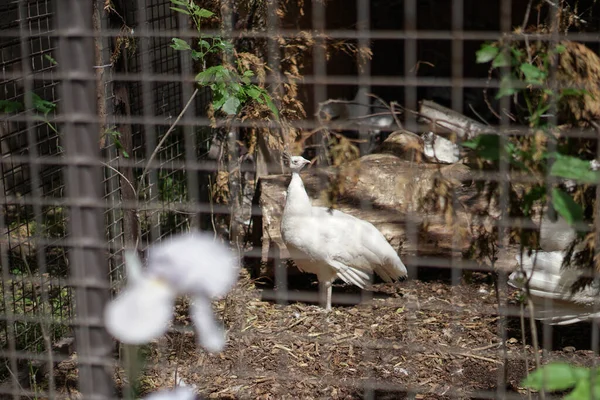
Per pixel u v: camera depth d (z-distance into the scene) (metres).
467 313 6.31
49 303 5.96
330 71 9.60
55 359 5.45
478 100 11.08
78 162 3.28
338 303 6.71
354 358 5.69
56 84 5.92
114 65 5.69
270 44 6.04
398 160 7.62
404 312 6.41
